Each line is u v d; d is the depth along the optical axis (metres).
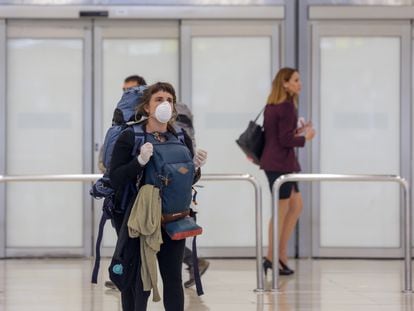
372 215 22.11
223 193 22.09
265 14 21.77
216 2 21.77
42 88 22.06
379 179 16.55
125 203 11.55
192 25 21.92
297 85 18.27
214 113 22.09
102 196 11.70
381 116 22.12
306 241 21.98
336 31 21.92
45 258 22.00
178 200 11.24
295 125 18.23
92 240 22.06
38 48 21.98
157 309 15.21
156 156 11.19
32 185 22.00
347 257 22.06
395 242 22.14
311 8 21.75
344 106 22.06
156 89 11.56
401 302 15.85
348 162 22.11
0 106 21.83
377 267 20.67
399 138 22.11
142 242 11.20
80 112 22.12
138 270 11.41
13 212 21.97
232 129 22.12
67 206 22.09
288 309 15.04
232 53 22.03
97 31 22.00
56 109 22.09
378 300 16.06
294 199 18.81
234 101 22.11
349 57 21.98
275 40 21.97
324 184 22.06
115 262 11.35
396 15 21.75
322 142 22.05
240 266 20.75
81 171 22.11
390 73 22.06
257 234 16.86
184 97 21.97
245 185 22.11
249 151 18.62
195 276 12.20
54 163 22.06
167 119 11.16
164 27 22.06
